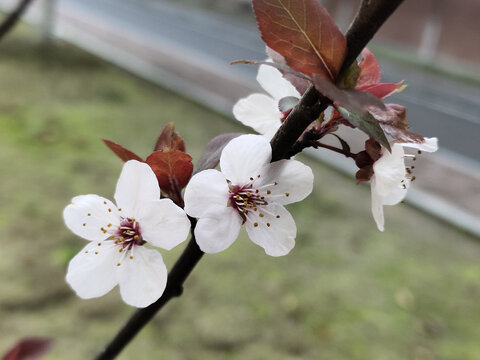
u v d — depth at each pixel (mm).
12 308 281
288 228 82
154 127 586
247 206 80
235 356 273
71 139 504
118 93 689
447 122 888
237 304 311
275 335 291
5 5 1111
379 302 332
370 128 68
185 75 863
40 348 117
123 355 261
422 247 415
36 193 396
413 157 97
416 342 300
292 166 81
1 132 487
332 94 63
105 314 291
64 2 1578
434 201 507
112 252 80
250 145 79
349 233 414
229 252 363
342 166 538
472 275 383
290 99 83
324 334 296
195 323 292
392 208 483
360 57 83
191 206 78
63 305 292
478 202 524
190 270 88
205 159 87
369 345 292
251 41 1377
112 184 431
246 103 96
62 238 346
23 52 773
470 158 696
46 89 640
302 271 353
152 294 78
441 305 340
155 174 83
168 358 265
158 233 79
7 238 336
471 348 302
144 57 953
